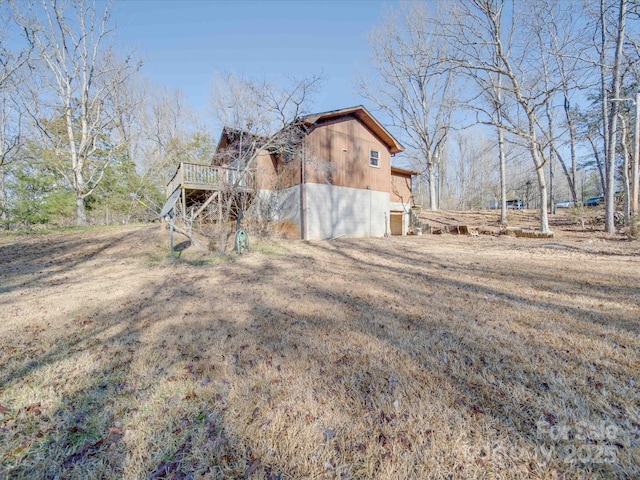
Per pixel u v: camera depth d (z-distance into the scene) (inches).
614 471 55.0
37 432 68.8
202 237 433.1
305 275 243.6
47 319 147.9
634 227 373.7
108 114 675.4
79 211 572.1
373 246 410.9
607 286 178.2
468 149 1567.4
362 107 533.6
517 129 448.8
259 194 487.8
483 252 338.6
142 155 828.6
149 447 63.8
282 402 77.2
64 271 273.9
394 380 86.1
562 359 95.3
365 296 178.4
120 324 139.7
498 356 98.6
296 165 504.7
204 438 65.9
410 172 687.1
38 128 591.5
